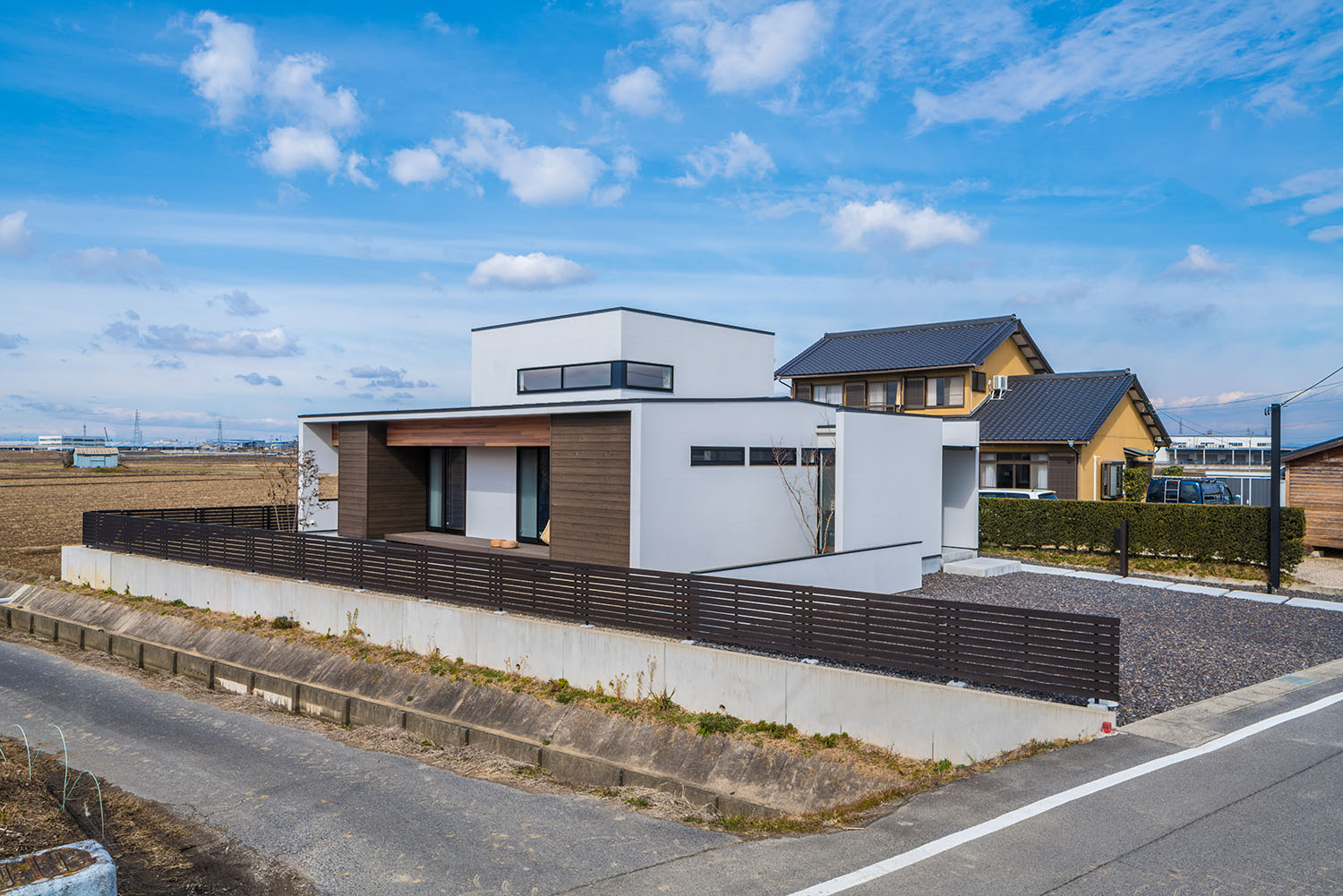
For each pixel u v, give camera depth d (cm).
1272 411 1395
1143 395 2734
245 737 1059
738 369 1719
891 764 799
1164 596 1365
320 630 1359
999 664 789
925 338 2975
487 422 1512
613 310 1488
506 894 569
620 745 932
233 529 1549
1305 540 1783
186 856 684
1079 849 474
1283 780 569
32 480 5347
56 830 683
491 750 992
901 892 439
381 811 780
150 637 1505
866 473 1458
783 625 928
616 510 1223
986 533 1916
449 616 1190
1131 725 702
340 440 1778
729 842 551
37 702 1226
